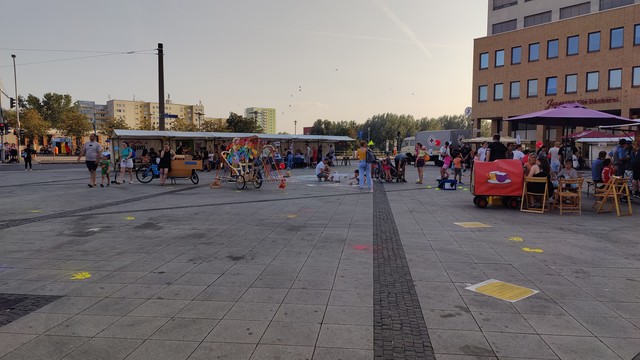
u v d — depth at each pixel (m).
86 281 4.95
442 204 11.50
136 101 139.38
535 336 3.51
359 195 13.70
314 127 90.38
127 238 7.20
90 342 3.41
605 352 3.24
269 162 19.66
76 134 69.69
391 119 94.81
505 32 40.81
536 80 38.84
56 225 8.37
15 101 44.75
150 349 3.29
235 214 9.73
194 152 29.52
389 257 5.97
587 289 4.64
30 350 3.27
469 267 5.48
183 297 4.41
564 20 36.69
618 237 7.27
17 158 39.81
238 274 5.19
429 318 3.87
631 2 35.41
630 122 12.55
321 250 6.37
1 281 4.95
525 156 13.62
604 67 34.47
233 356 3.16
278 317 3.89
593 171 12.52
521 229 7.98
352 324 3.73
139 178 19.31
